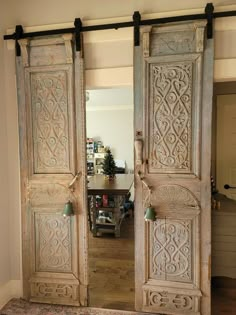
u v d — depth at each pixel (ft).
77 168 7.30
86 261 7.37
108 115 21.67
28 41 7.23
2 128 7.56
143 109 6.90
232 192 9.65
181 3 6.72
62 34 7.15
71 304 7.45
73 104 7.20
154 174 6.94
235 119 9.53
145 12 6.88
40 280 7.58
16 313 7.13
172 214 6.89
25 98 7.42
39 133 7.45
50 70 7.23
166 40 6.68
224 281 8.26
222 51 6.55
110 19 7.02
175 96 6.73
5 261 7.68
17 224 7.86
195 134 6.68
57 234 7.51
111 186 13.07
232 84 9.46
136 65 6.86
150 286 7.03
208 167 6.64
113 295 8.02
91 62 7.18
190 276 6.87
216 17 6.42
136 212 7.08
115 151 21.66
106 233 13.88
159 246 7.00
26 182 7.58
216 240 8.08
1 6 7.50
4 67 7.59
